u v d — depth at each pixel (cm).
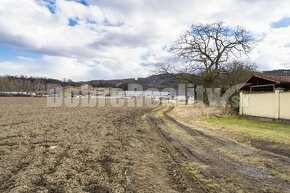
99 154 1159
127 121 2605
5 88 10425
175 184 865
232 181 897
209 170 1020
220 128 2139
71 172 884
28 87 10781
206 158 1207
